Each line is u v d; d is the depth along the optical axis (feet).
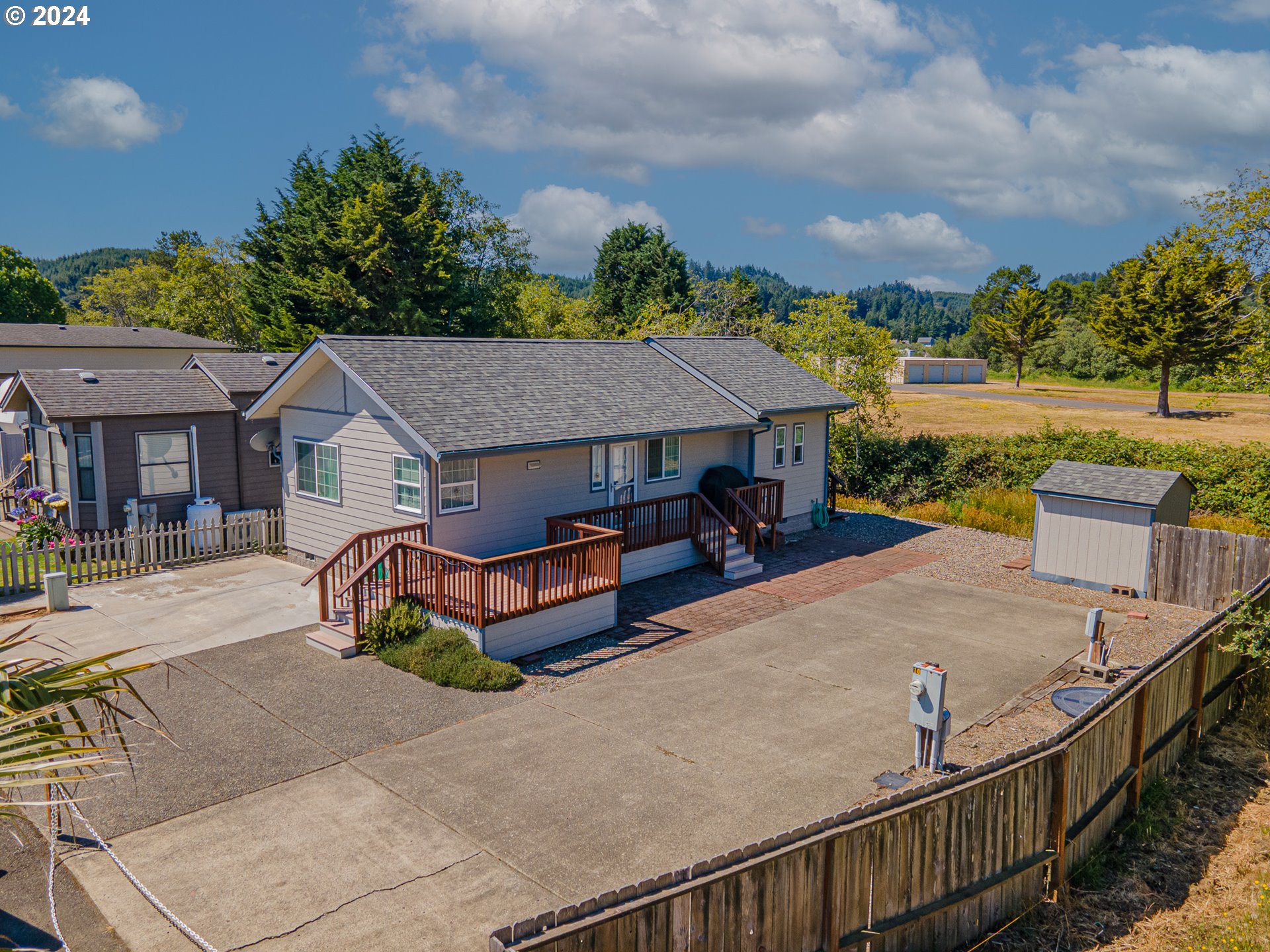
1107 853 31.89
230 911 25.23
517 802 31.81
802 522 83.97
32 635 48.83
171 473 73.97
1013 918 27.91
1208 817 34.81
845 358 109.60
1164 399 174.19
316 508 64.39
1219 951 25.90
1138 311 168.96
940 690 33.83
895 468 99.91
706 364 79.56
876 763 35.42
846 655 48.55
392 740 36.76
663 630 52.54
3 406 76.07
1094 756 30.89
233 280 214.07
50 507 72.49
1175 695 37.70
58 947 23.52
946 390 237.66
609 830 29.99
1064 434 95.20
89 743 35.14
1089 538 63.67
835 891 22.72
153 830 29.53
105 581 60.44
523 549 58.34
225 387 76.59
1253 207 76.07
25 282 231.30
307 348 59.36
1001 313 318.24
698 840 29.48
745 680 44.50
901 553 74.54
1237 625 43.62
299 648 47.47
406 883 26.76
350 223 134.62
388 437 56.18
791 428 80.43
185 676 43.37
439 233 145.28
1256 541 56.80
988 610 58.08
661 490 68.39
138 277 248.73
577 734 37.70
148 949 23.59
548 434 55.77
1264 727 43.50
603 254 237.45
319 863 27.71
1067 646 50.83
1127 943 26.96
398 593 48.75
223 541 67.36
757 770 34.68
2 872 26.96
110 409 69.92
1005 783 26.89
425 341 63.00
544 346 71.20
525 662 46.80
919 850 24.76
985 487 94.73
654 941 19.25
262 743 36.17
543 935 17.52
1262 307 78.38
